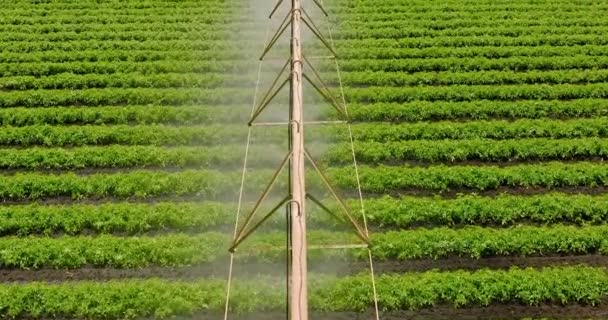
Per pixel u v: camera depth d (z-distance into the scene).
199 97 20.50
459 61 22.89
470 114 20.22
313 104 20.09
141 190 16.64
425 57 23.56
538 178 17.11
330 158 17.73
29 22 25.91
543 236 14.98
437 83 21.94
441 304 13.54
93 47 23.91
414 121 19.98
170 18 25.98
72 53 23.17
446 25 25.95
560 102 20.50
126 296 13.30
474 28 25.50
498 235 14.98
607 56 23.62
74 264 14.38
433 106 20.17
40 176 17.03
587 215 16.00
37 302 13.27
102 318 13.12
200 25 25.31
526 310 13.48
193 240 14.78
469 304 13.52
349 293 13.40
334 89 20.97
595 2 28.56
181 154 17.81
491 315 13.34
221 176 16.94
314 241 14.65
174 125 19.58
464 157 18.12
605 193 17.00
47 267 14.45
